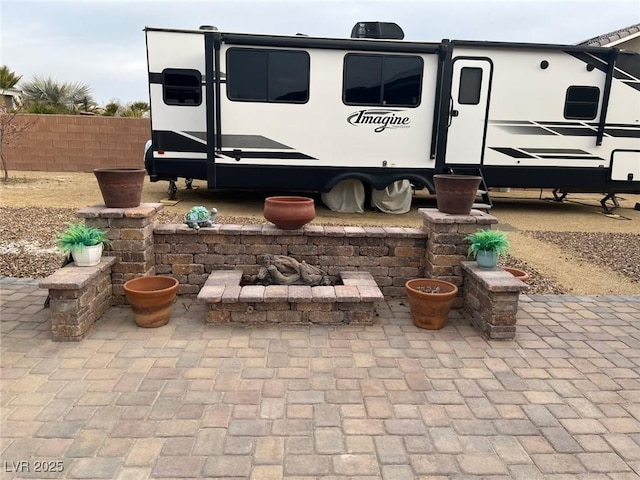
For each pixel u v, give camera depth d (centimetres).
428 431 240
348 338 344
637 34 1093
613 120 803
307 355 316
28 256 529
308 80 729
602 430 244
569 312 408
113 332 341
